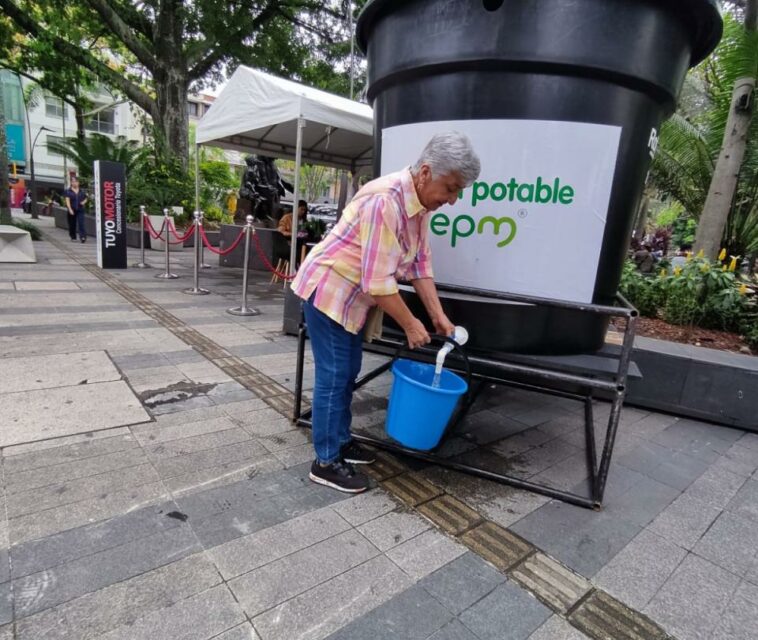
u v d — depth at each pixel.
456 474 2.57
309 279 2.15
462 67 2.27
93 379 3.43
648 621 1.69
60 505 2.02
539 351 2.56
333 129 7.84
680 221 18.77
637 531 2.20
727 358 3.62
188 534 1.92
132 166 15.91
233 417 3.00
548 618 1.66
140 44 15.22
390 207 1.90
